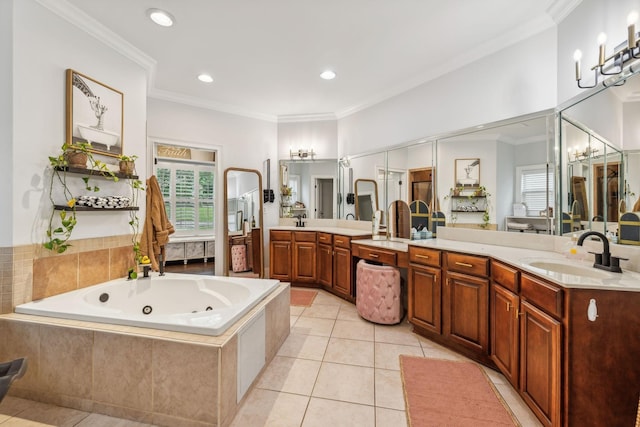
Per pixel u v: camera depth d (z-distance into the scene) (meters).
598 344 1.28
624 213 1.65
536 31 2.26
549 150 2.21
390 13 2.14
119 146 2.46
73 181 2.11
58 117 2.01
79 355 1.60
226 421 1.48
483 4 2.05
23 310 1.76
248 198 4.40
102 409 1.59
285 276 4.10
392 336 2.54
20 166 1.80
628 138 1.61
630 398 1.26
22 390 1.69
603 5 1.75
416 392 1.77
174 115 3.76
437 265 2.36
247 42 2.53
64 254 2.05
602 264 1.62
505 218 2.48
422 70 3.03
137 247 2.59
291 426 1.50
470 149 2.74
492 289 1.99
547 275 1.44
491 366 2.04
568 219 2.08
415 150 3.28
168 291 2.48
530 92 2.31
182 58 2.80
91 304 2.01
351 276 3.38
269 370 2.01
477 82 2.67
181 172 5.73
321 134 4.52
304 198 4.60
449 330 2.27
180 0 2.00
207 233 6.01
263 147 4.52
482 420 1.54
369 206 3.89
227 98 3.84
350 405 1.66
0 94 1.75
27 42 1.83
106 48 2.37
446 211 2.95
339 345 2.37
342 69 3.02
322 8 2.09
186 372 1.46
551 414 1.38
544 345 1.44
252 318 1.79
